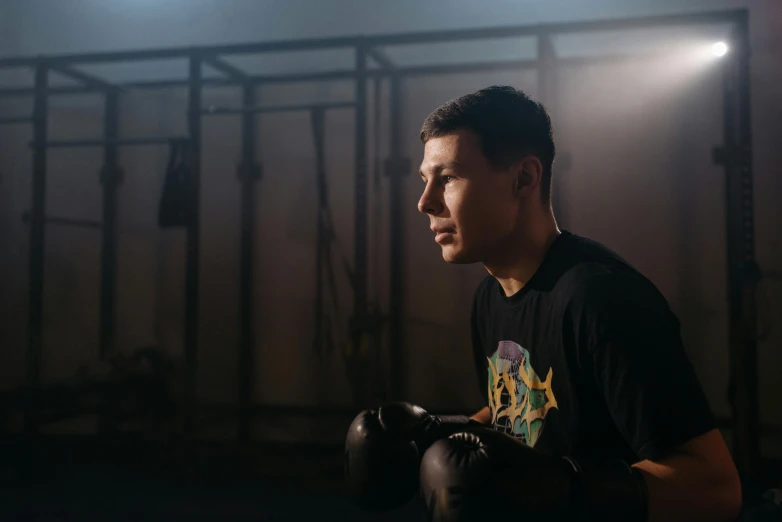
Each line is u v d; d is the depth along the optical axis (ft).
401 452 3.39
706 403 2.60
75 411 11.44
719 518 2.48
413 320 12.16
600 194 11.54
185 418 10.99
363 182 10.78
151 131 13.23
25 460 11.00
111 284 13.11
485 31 10.14
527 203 3.20
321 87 12.73
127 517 9.18
